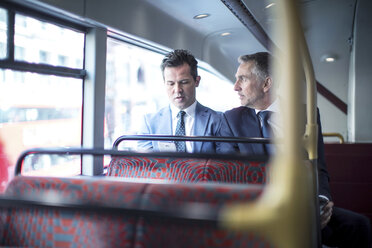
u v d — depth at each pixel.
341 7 4.61
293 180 0.60
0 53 2.22
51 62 2.65
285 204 0.58
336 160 3.47
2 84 2.31
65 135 2.96
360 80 5.89
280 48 0.63
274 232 0.58
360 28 5.21
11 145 2.47
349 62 6.69
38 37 2.51
